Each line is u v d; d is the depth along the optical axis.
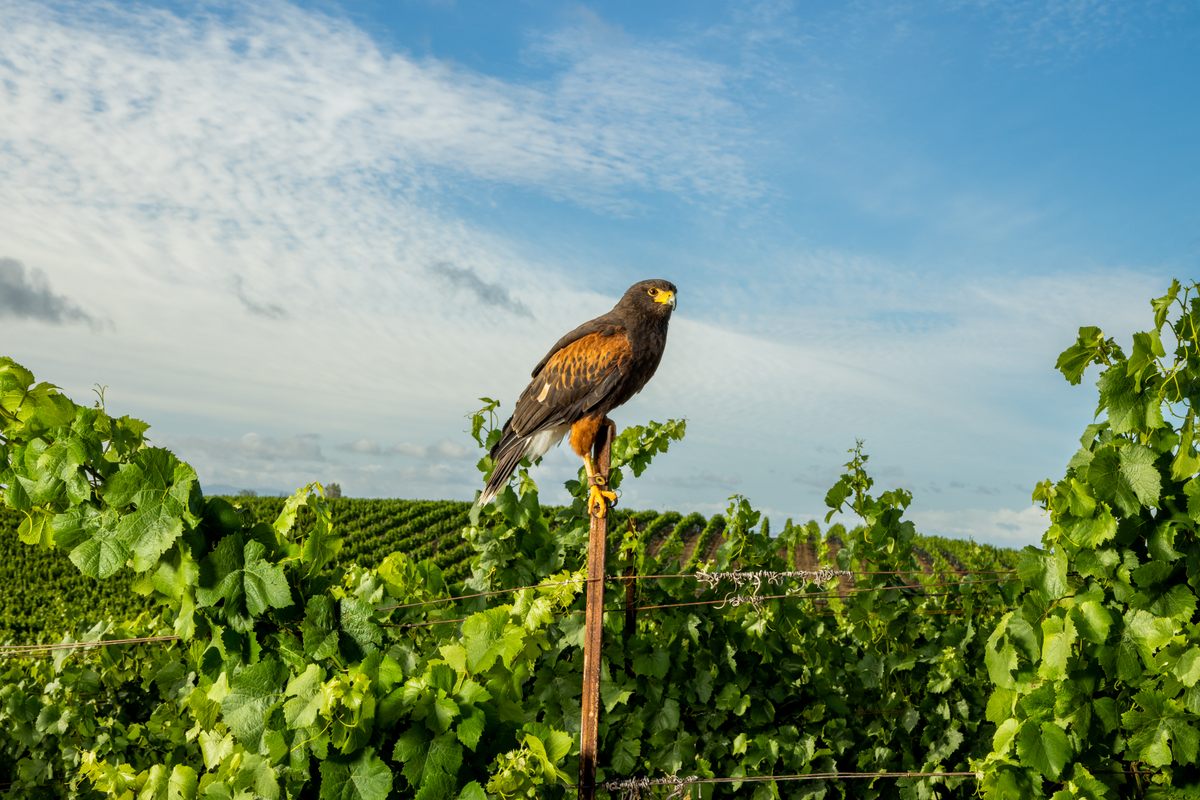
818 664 8.56
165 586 4.26
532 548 7.77
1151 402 4.61
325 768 4.01
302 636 4.34
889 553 8.47
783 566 8.15
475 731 4.12
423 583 7.74
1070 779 4.86
